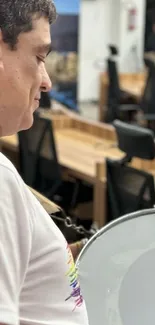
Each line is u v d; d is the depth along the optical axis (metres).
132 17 9.59
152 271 1.15
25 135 4.06
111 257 1.13
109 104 7.22
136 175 3.02
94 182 3.48
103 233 1.16
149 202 2.99
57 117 4.81
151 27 9.83
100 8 9.44
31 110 0.90
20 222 0.83
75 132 4.72
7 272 0.79
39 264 0.86
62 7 8.89
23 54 0.85
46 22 0.88
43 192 4.02
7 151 4.63
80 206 3.96
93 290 1.08
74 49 9.17
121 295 1.11
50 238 0.88
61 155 4.09
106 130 4.51
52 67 8.89
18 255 0.82
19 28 0.83
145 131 2.95
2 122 0.88
